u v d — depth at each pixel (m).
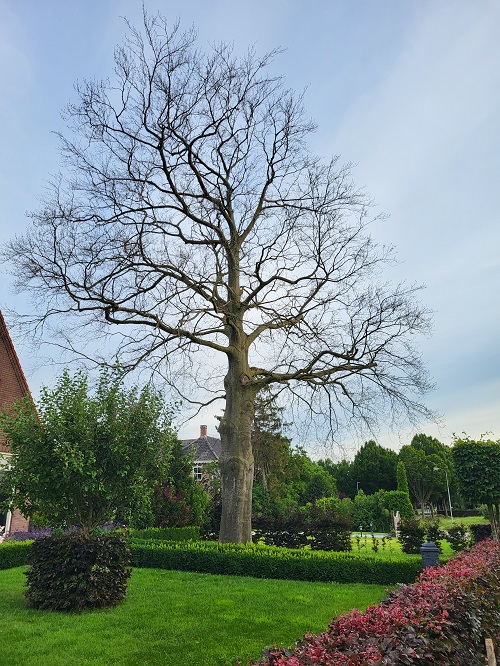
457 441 18.06
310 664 2.92
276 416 33.38
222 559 12.89
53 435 8.84
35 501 9.30
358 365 15.86
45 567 8.60
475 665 4.54
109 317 14.72
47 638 6.85
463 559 8.43
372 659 2.99
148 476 10.02
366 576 11.67
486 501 17.22
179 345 15.03
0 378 19.36
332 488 47.00
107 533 9.89
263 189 17.78
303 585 11.14
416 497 61.28
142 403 9.84
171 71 14.30
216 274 16.89
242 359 16.56
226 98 15.62
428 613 4.06
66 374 9.58
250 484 15.68
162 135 14.57
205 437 47.97
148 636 7.00
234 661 6.00
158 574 12.52
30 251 13.59
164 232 15.89
